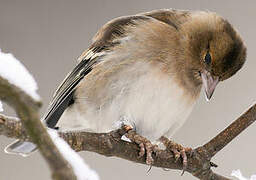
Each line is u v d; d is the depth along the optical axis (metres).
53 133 1.81
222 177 1.87
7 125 1.79
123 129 1.84
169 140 1.88
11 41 2.00
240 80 2.01
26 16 2.01
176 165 1.86
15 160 1.98
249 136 1.99
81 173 1.61
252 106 1.86
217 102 2.01
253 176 1.84
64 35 2.01
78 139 1.82
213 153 1.86
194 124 2.00
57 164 1.36
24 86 1.42
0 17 2.01
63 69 2.00
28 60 2.00
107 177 1.98
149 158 1.85
